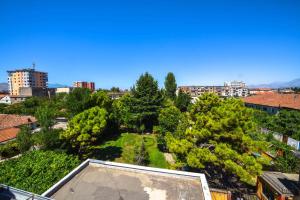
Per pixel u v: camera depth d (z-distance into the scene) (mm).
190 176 8945
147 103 34844
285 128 23922
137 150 22656
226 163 11930
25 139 19125
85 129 19672
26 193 6062
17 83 122938
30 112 45531
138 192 7703
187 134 14625
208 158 12359
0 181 13078
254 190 15242
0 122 30250
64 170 14766
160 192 7750
